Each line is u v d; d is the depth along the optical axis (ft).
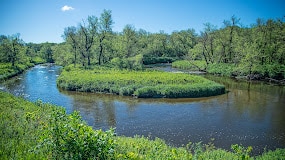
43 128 32.60
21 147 28.12
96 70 158.10
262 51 165.17
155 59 280.10
